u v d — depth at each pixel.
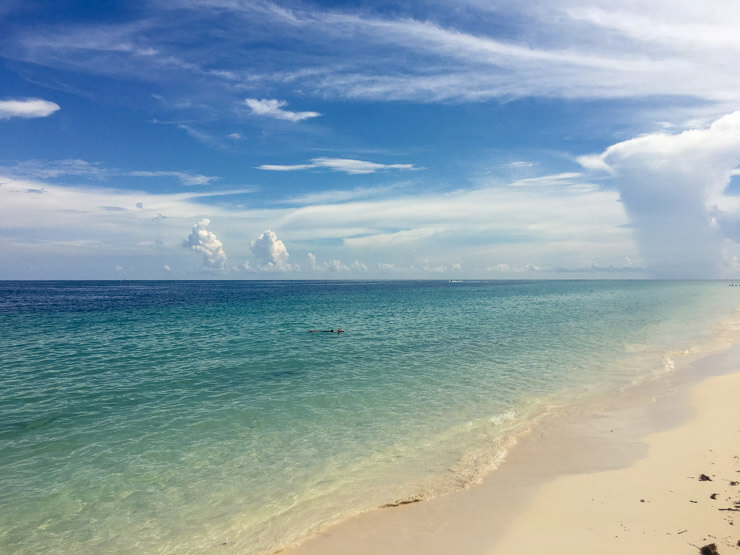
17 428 14.13
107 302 75.19
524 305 69.19
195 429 14.17
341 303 73.62
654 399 16.98
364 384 19.44
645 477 10.29
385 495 10.09
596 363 23.75
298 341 31.06
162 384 19.33
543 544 7.84
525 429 14.02
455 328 38.69
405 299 87.06
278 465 11.68
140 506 9.76
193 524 9.10
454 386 19.11
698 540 7.55
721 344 29.92
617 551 7.45
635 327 39.50
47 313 52.19
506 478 10.72
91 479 10.91
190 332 35.50
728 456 11.08
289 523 9.05
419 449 12.60
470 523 8.75
